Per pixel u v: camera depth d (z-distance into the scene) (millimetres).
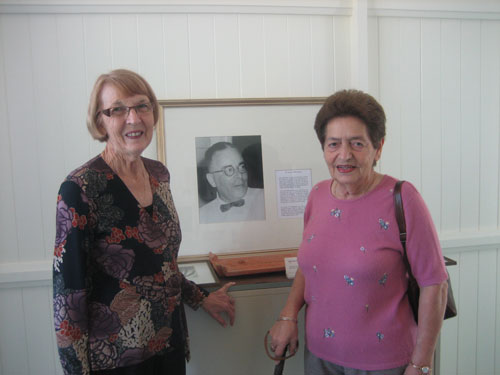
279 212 1755
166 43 1664
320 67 1791
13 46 1571
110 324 1035
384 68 1854
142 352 1074
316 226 1206
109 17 1617
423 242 1049
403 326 1086
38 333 1672
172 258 1182
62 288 968
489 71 1970
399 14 1828
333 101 1125
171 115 1666
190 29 1677
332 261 1127
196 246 1700
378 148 1156
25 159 1615
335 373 1167
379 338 1078
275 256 1684
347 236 1120
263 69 1747
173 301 1163
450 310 1169
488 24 1945
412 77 1889
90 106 1087
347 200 1152
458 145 1973
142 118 1098
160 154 1653
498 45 1965
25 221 1630
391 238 1075
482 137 1996
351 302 1095
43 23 1580
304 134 1769
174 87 1687
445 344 2082
